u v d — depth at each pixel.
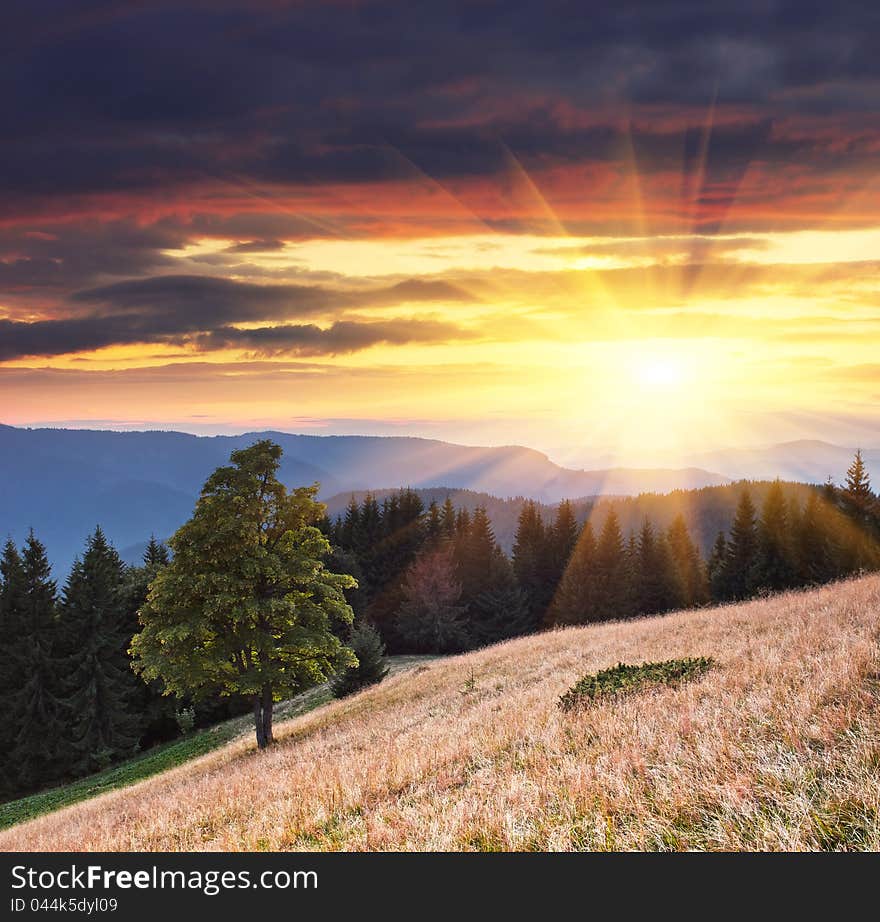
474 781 10.45
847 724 8.52
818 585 27.55
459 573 75.31
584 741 10.94
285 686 27.53
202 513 26.73
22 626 49.16
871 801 6.62
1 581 49.53
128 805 20.75
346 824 9.88
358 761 14.12
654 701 12.09
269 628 27.62
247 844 10.11
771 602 23.80
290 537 28.50
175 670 26.55
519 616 67.81
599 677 14.74
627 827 7.31
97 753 46.31
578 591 68.62
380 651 37.22
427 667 33.09
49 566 49.97
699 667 13.70
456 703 19.86
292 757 19.52
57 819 24.09
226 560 26.81
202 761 29.77
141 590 53.94
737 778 7.66
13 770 46.53
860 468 60.19
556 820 7.95
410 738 16.03
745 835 6.70
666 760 8.91
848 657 10.98
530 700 16.03
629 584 69.44
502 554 73.75
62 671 48.97
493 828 8.14
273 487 27.84
